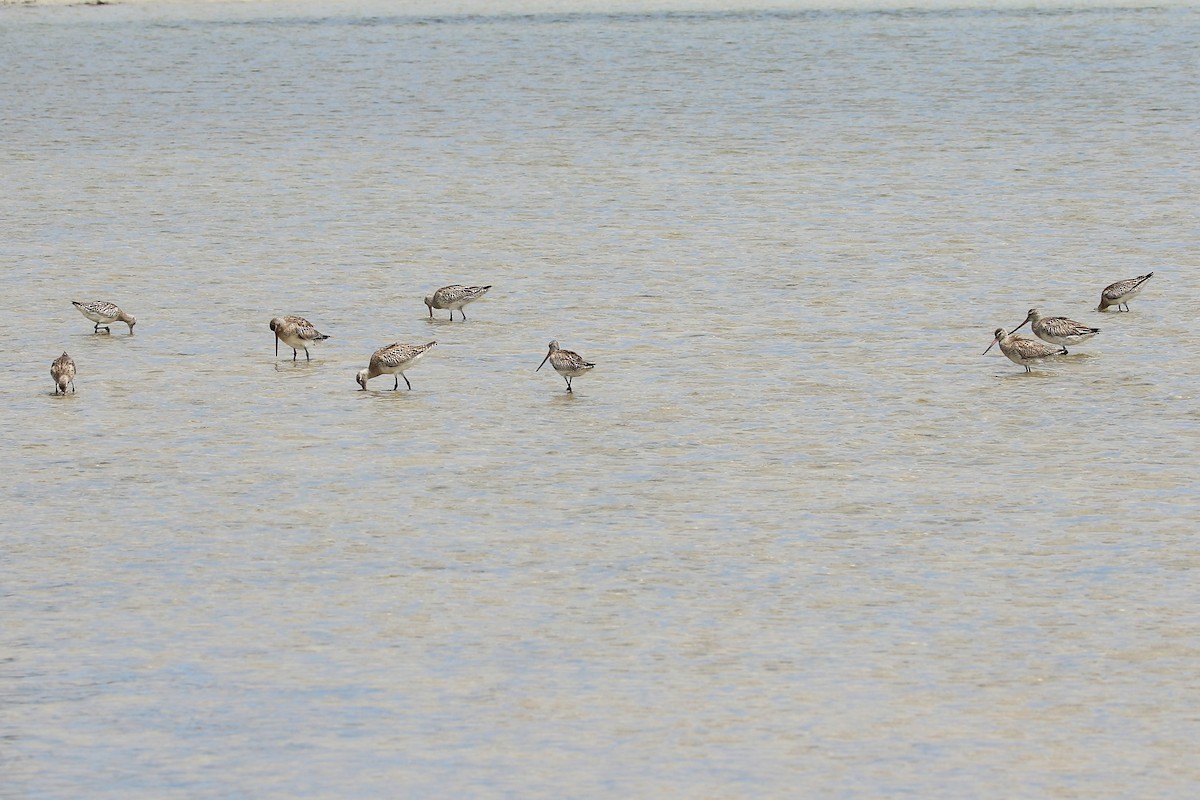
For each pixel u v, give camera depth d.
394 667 22.52
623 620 23.89
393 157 67.62
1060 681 21.81
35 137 74.94
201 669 22.52
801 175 61.50
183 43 111.62
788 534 27.17
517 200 57.59
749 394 35.16
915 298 43.16
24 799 19.17
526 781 19.45
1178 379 35.72
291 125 77.44
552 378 36.69
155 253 50.22
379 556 26.48
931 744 20.22
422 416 34.06
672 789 19.23
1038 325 37.31
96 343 40.16
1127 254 47.62
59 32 119.06
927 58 97.25
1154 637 23.08
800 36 110.12
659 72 94.12
